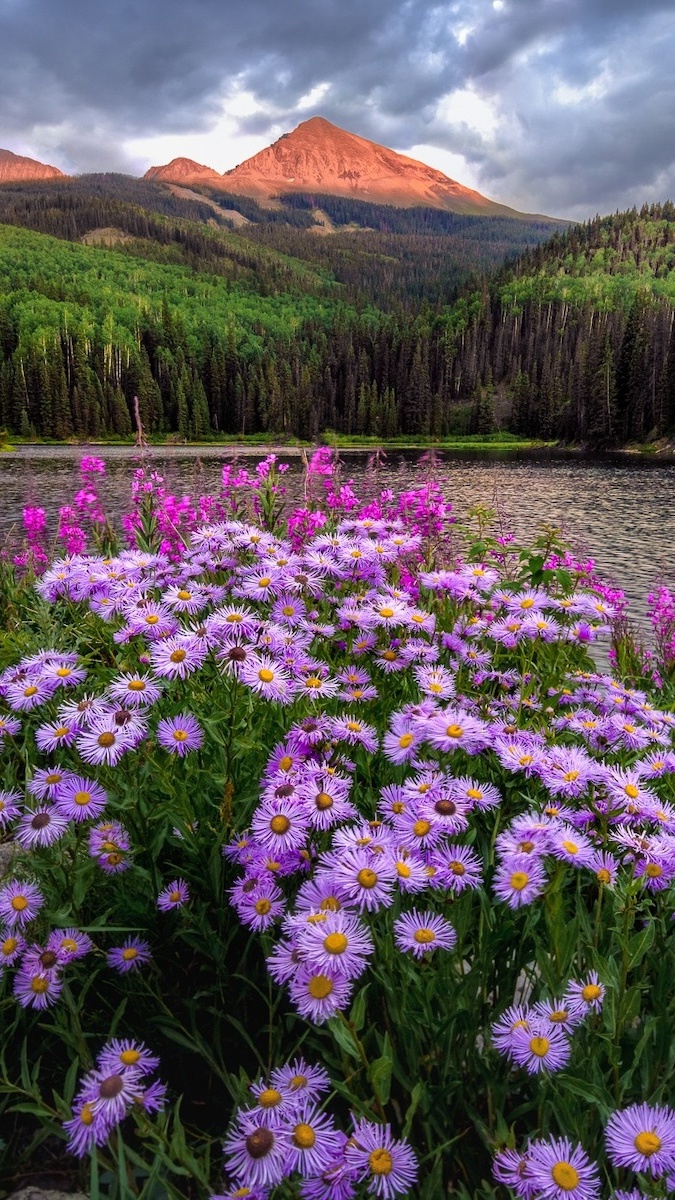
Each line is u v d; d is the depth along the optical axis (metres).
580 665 3.77
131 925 2.21
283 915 1.82
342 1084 1.43
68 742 2.04
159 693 2.19
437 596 4.57
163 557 3.58
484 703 2.97
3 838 2.72
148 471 7.05
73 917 2.04
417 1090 1.40
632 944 1.58
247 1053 2.01
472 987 1.73
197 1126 1.80
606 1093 1.45
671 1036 1.60
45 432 107.25
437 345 166.38
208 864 2.21
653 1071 1.58
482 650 3.49
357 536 3.74
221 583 3.71
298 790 1.83
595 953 1.60
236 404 125.19
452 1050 1.71
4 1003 1.94
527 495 39.34
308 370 145.25
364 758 2.47
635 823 1.91
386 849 1.69
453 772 2.45
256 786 2.36
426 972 1.76
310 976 1.39
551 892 1.66
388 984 1.72
